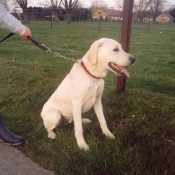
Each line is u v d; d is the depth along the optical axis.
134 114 3.84
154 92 5.11
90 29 22.41
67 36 16.11
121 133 3.23
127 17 4.16
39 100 4.45
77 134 3.09
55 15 37.50
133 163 2.67
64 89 3.25
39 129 3.49
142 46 12.38
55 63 7.43
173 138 3.20
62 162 2.78
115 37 15.69
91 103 3.21
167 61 8.50
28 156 2.96
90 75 3.02
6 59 8.04
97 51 2.99
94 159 2.73
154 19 56.16
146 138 3.13
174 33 20.89
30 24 30.45
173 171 2.61
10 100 4.54
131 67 7.36
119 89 4.71
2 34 15.98
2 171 2.69
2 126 3.23
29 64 7.07
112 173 2.58
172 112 3.93
